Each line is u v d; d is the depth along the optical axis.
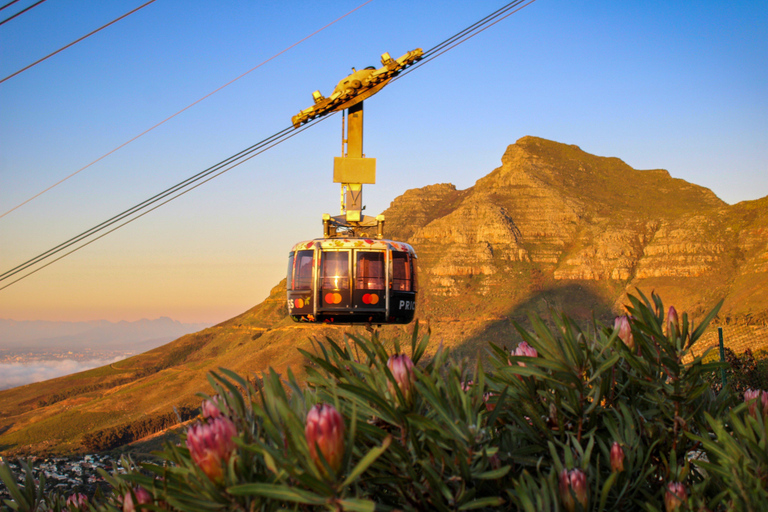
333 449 1.54
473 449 1.95
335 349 2.53
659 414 2.39
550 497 1.88
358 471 1.54
